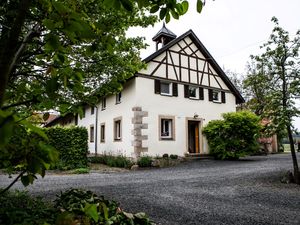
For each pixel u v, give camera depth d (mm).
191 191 7031
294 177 8195
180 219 4551
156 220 4477
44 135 819
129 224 3260
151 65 15867
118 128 17453
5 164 1090
